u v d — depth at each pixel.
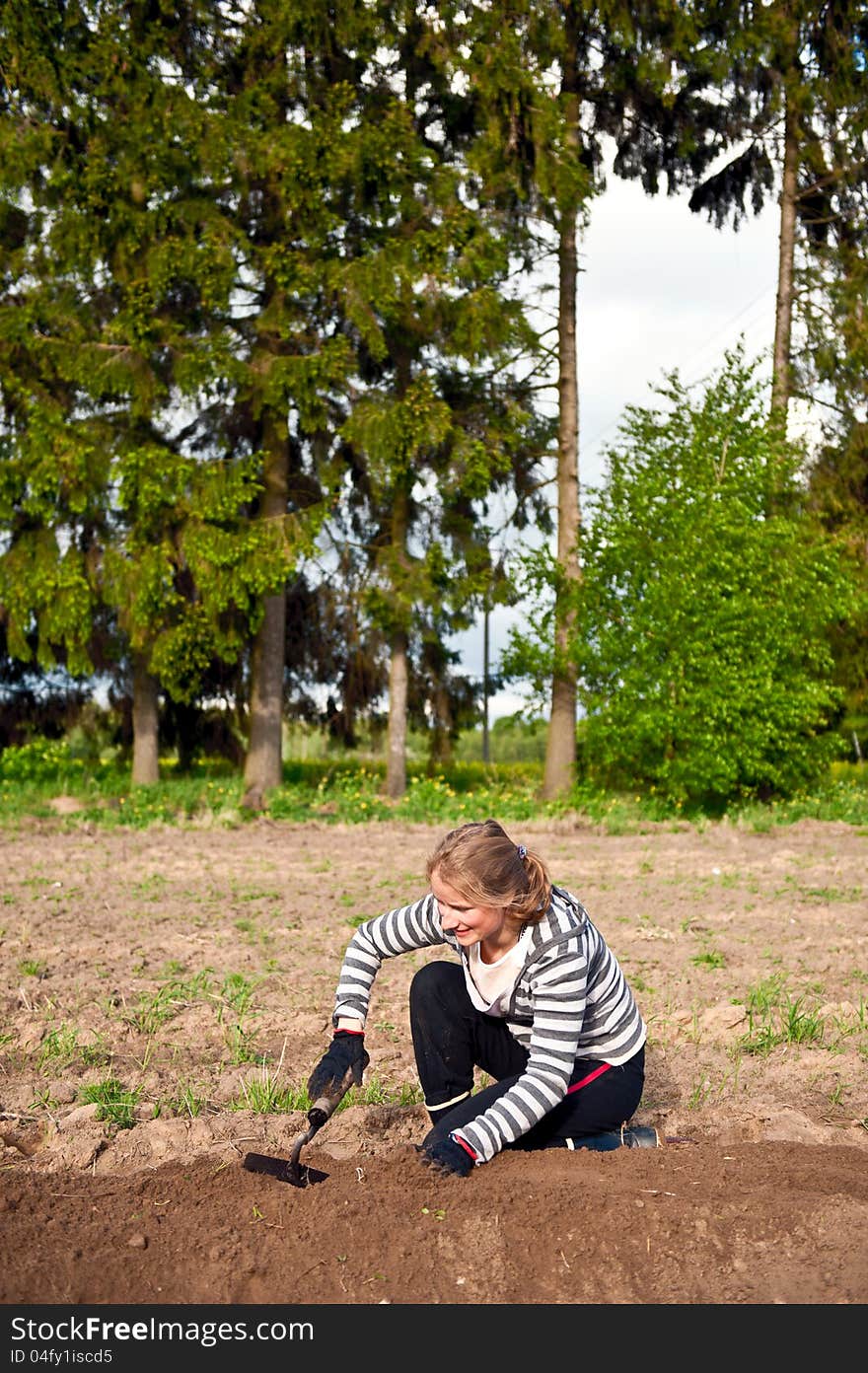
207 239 17.50
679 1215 3.26
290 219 18.42
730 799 18.84
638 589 18.25
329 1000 6.31
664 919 8.98
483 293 18.22
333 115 18.22
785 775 18.58
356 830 16.38
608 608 18.58
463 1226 3.20
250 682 21.45
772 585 17.80
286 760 27.52
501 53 18.55
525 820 17.91
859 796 19.88
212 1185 3.49
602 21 20.02
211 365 17.41
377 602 19.22
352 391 18.45
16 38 17.61
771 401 22.08
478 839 3.17
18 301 18.86
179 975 6.90
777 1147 3.87
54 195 18.19
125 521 19.03
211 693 21.86
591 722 18.25
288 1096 4.57
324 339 18.62
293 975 6.93
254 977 6.82
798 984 6.73
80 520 18.81
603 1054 3.61
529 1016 3.43
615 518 18.28
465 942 3.23
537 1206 3.27
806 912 9.38
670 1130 4.23
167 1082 4.84
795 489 18.89
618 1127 3.72
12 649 18.88
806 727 18.58
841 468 22.55
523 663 19.20
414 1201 3.28
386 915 3.60
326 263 17.89
